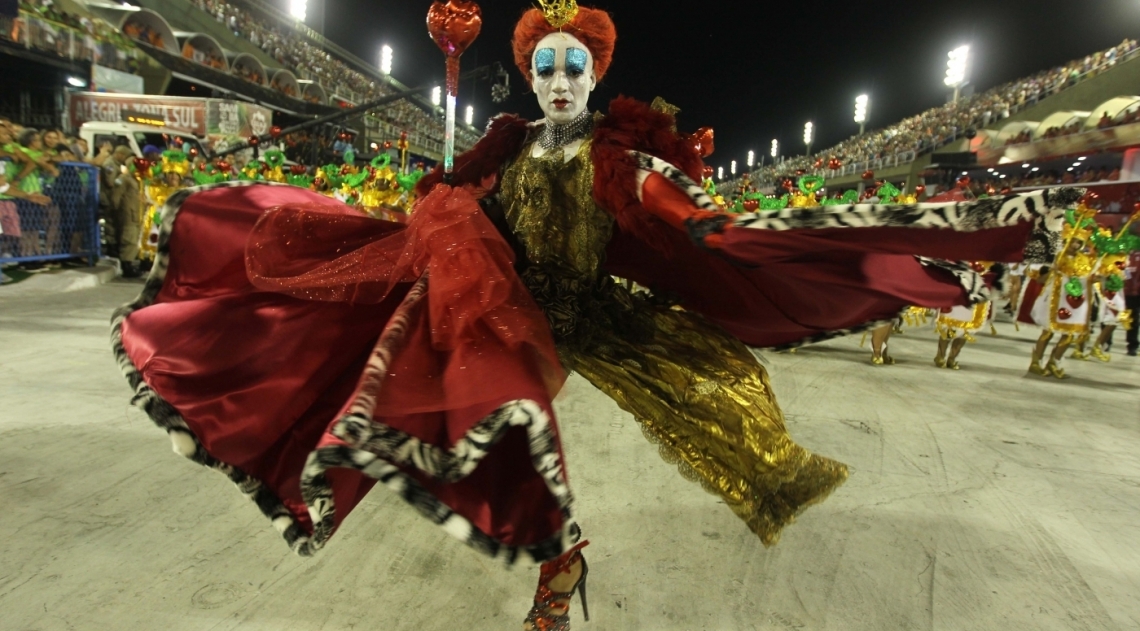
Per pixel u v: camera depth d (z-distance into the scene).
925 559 3.28
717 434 2.48
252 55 23.95
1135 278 10.19
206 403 2.19
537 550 1.90
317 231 2.56
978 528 3.66
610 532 3.44
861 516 3.75
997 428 5.66
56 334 6.96
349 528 3.36
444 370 1.94
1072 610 2.89
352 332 2.33
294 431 2.22
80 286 10.29
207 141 15.30
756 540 3.41
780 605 2.84
